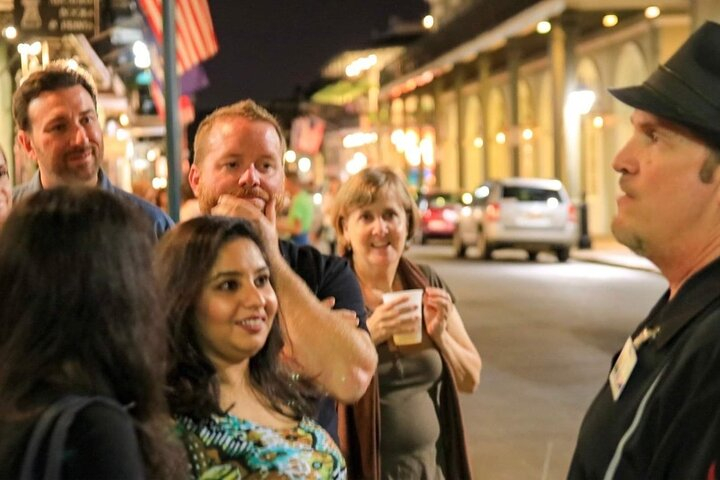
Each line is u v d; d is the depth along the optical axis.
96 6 10.29
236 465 2.25
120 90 18.83
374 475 3.44
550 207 23.73
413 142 51.09
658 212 2.11
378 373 3.61
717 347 1.86
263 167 3.10
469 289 17.62
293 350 2.78
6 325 1.69
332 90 82.50
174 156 8.08
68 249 1.70
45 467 1.54
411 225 4.03
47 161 3.91
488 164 42.09
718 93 2.03
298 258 3.26
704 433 1.82
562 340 11.73
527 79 39.53
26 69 13.03
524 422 7.76
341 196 3.96
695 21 20.56
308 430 2.47
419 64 47.84
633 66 31.06
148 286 1.79
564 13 29.70
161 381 1.82
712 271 2.04
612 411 2.13
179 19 9.38
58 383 1.66
